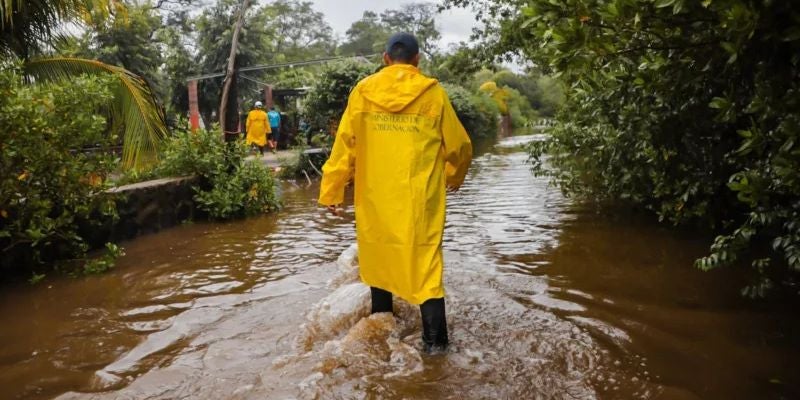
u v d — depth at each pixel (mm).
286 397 2777
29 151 5086
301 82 24953
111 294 4645
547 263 5105
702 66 3340
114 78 6090
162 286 4809
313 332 3605
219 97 22125
